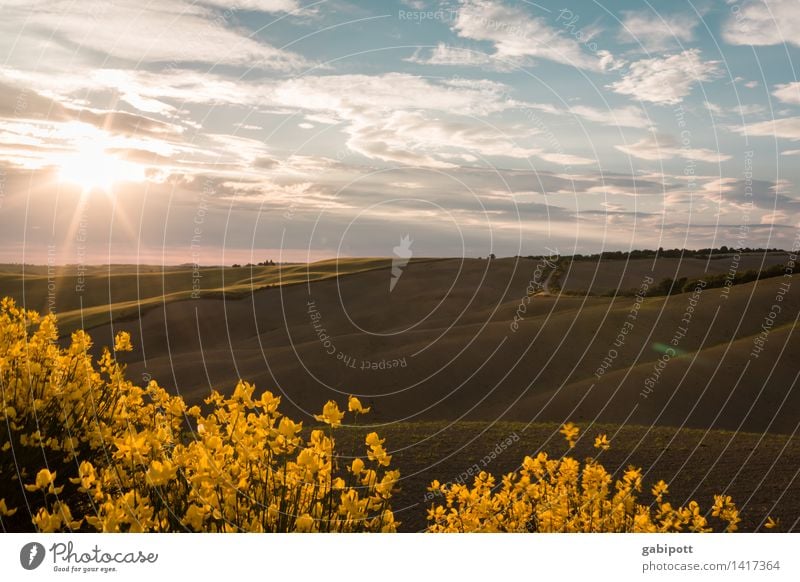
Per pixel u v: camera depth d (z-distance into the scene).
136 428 4.73
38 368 4.75
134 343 45.59
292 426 3.58
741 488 11.05
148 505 3.53
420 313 55.62
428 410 32.69
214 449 3.42
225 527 3.47
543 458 5.68
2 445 4.26
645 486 11.39
